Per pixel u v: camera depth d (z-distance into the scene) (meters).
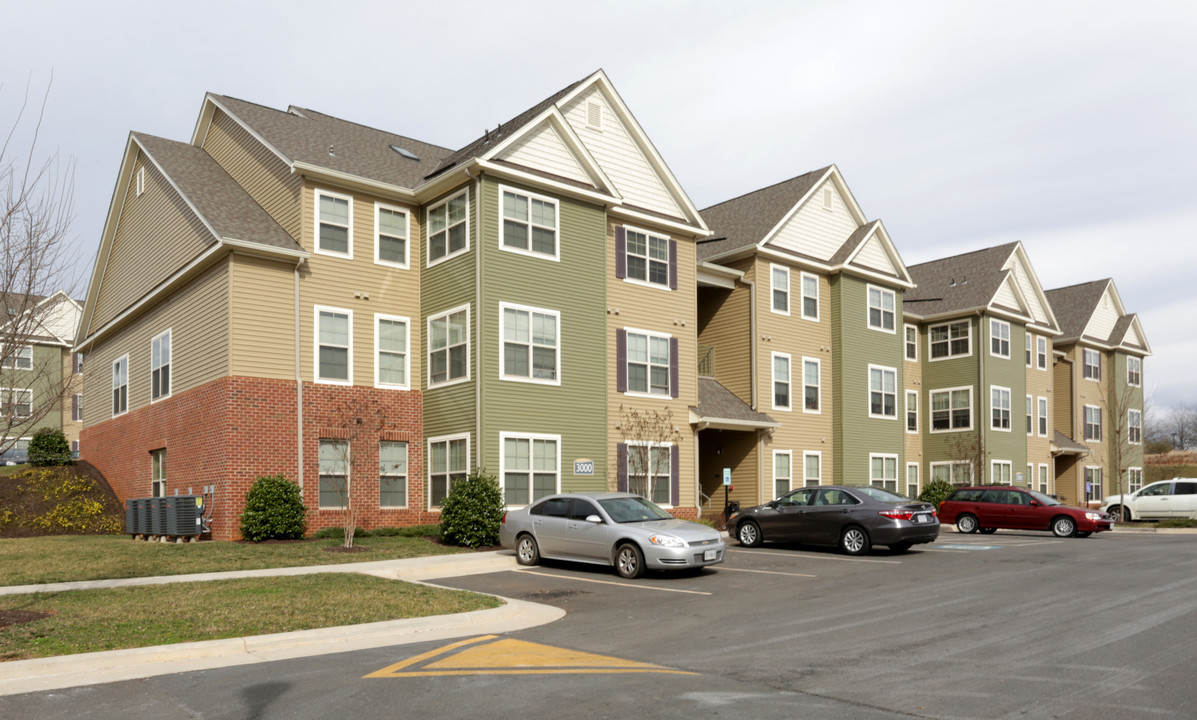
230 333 19.91
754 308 29.62
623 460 24.53
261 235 20.72
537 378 22.22
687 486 26.48
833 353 32.22
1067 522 25.33
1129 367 50.38
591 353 23.61
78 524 24.42
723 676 7.96
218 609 11.04
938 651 9.02
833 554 19.25
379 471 22.05
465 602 11.85
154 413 24.08
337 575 14.49
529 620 11.23
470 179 21.88
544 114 22.75
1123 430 48.09
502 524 17.92
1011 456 39.09
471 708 6.89
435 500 22.36
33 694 7.47
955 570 16.16
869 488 19.91
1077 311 48.47
